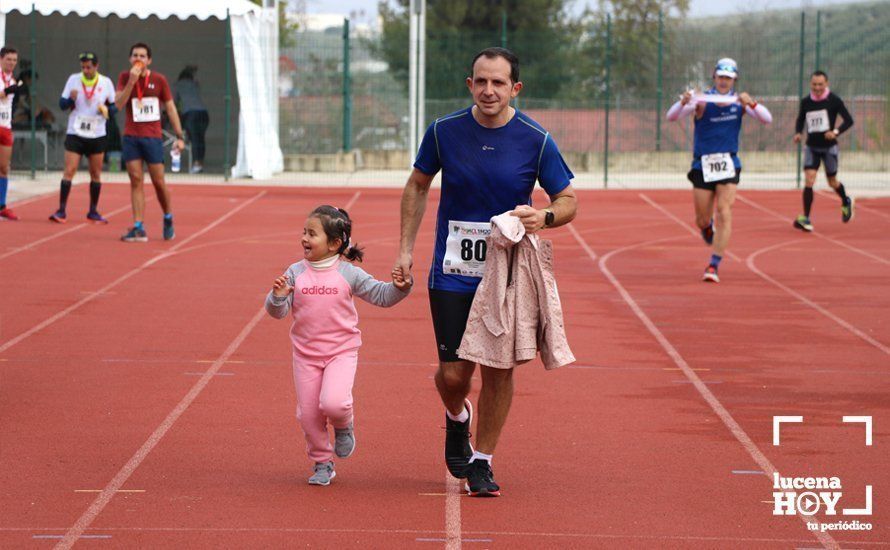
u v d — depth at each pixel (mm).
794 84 41094
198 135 34344
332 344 7938
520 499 7816
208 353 12148
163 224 20828
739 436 9391
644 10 58000
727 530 7273
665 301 15609
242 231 22234
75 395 10398
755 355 12430
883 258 19859
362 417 9836
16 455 8625
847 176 36719
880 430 9586
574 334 13445
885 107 40312
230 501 7695
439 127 7828
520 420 9812
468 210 7766
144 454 8719
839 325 14117
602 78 52594
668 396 10672
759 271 18359
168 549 6820
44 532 7074
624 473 8414
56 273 17062
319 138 39969
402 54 58250
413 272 17812
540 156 7762
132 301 15062
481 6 58438
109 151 33719
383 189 31328
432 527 7246
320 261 7965
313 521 7328
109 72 35625
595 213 26547
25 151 34438
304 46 39750
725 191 17219
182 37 35688
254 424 9562
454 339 7809
